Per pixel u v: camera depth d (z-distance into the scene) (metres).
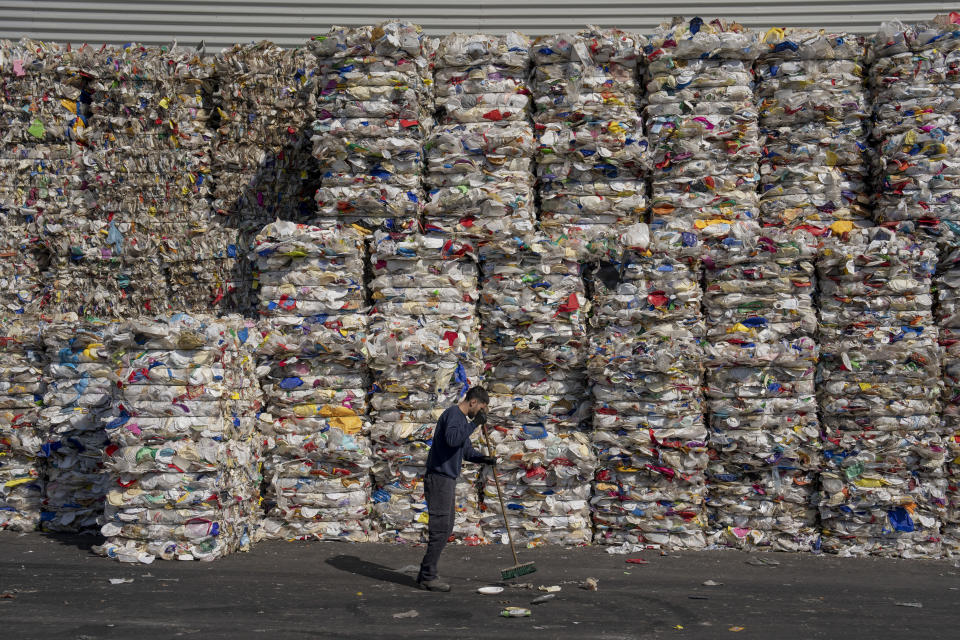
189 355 5.68
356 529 6.35
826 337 6.23
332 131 6.32
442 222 6.44
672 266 6.20
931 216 6.23
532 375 6.42
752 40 6.32
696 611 4.61
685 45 6.30
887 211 6.34
